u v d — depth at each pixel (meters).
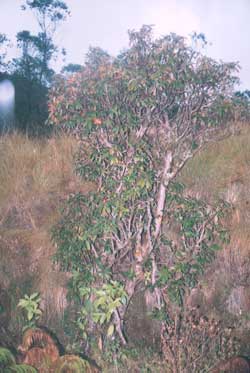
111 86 6.58
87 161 7.17
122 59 6.86
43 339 6.46
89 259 7.01
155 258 7.08
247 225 8.50
